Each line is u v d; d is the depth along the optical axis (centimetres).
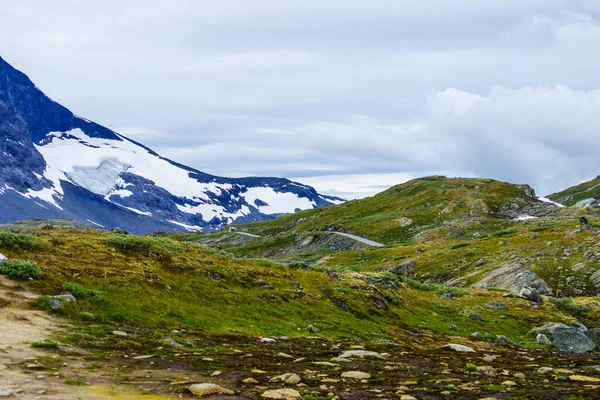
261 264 5788
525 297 7231
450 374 2441
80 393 1570
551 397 1908
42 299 2830
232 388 1800
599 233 13150
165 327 3025
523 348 4419
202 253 5481
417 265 14238
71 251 4156
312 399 1709
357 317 4541
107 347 2333
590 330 4972
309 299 4616
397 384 2069
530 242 13812
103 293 3262
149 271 4059
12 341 2152
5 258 3303
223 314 3653
